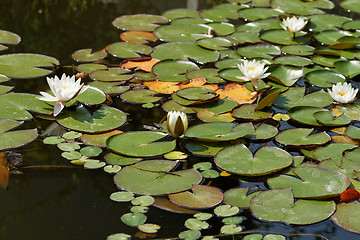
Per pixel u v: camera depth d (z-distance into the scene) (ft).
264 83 14.07
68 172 10.02
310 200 9.13
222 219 8.64
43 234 8.36
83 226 8.54
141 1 21.86
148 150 10.61
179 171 9.95
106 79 13.97
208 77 14.35
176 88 13.69
